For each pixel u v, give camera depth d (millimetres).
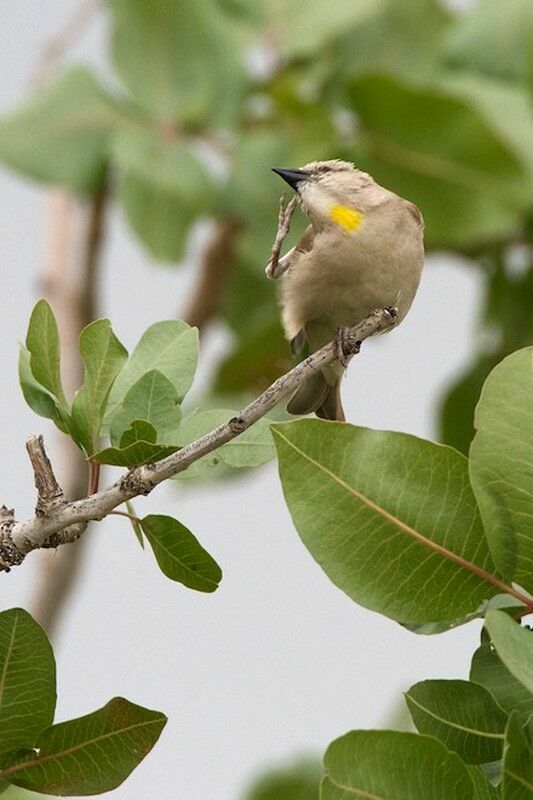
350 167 5934
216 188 6965
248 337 6852
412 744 5473
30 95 6906
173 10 6965
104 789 5539
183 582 5547
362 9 7070
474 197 6684
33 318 5547
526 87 7117
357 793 5465
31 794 5605
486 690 5523
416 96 6410
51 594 6660
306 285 5910
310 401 5945
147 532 5539
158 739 5539
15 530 5543
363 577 5508
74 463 6656
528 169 6547
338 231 5898
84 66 6945
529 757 5461
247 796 6090
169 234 6891
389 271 5898
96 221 7020
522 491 5500
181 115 6973
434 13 7383
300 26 7156
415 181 6699
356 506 5508
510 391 5500
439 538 5508
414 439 5508
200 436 5547
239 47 7062
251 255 7125
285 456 5508
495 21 7152
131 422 5523
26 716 5535
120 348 5547
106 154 6867
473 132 6480
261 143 7004
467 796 5473
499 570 5508
